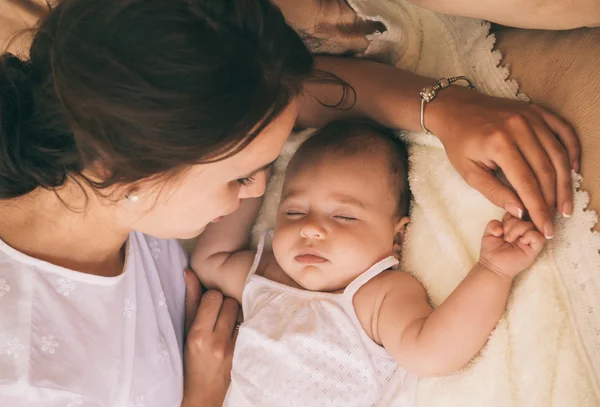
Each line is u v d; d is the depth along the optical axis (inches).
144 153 26.3
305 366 43.7
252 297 48.9
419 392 42.4
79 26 24.7
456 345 39.2
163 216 33.2
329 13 45.0
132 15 23.8
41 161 30.8
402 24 46.1
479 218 41.9
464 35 43.8
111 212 34.9
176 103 24.2
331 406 42.8
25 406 34.8
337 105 47.1
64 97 26.0
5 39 42.7
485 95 39.2
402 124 44.2
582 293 35.3
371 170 45.7
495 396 38.9
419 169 45.6
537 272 37.2
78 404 36.8
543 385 37.1
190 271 52.1
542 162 34.3
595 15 33.9
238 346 46.8
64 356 36.4
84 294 38.4
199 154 26.5
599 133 33.8
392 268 46.3
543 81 37.7
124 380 41.0
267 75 26.2
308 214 46.2
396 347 42.1
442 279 43.5
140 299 43.8
